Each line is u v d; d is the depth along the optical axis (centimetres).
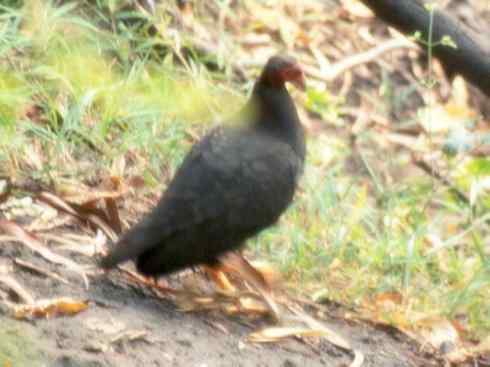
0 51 1173
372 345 952
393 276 1092
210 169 904
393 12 1342
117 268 949
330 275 1063
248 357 876
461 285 1098
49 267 934
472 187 1288
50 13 1266
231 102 1309
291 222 1140
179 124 1201
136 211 1076
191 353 859
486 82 1360
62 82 1179
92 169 1110
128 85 1193
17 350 808
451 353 969
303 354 904
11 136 1084
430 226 1243
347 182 1310
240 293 950
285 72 955
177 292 940
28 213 1005
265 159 922
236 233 910
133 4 1375
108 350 837
